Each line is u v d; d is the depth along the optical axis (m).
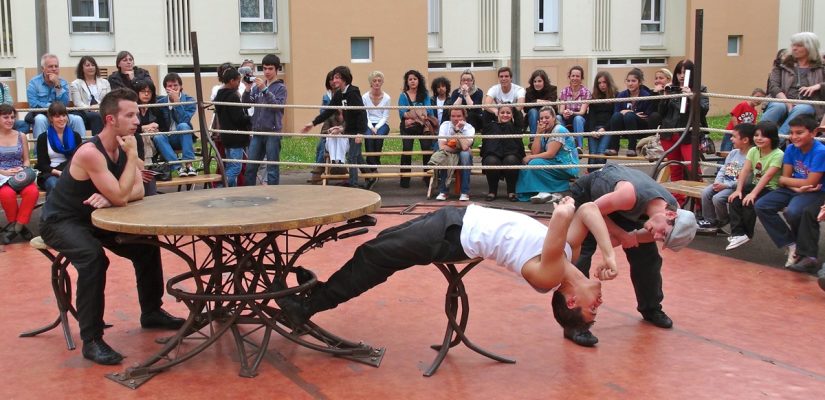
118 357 4.41
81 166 4.32
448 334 4.32
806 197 6.10
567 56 19.44
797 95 8.30
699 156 7.80
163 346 4.67
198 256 6.89
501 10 18.64
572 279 4.00
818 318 5.11
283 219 3.88
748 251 6.86
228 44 16.23
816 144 6.08
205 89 16.05
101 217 4.07
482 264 6.40
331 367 4.32
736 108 10.26
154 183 6.40
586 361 4.40
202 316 4.68
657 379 4.14
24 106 10.55
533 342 4.70
